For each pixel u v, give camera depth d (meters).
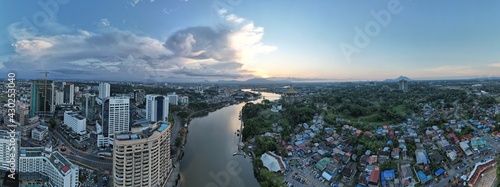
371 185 118.75
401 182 120.25
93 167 145.00
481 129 184.50
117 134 115.38
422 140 169.50
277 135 194.38
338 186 122.88
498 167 118.12
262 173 130.88
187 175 142.00
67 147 179.00
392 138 172.88
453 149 149.25
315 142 179.00
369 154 148.00
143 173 111.81
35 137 190.12
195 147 190.38
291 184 124.06
